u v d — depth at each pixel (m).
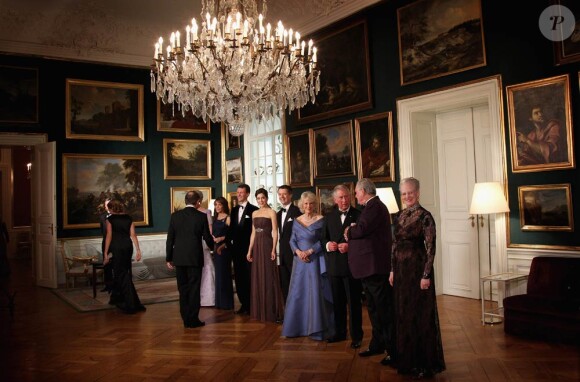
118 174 12.02
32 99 11.12
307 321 5.96
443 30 7.88
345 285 5.64
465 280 8.28
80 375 4.82
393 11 8.72
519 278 6.39
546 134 6.58
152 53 12.42
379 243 4.86
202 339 6.05
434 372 4.41
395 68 8.70
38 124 11.19
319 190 10.27
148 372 4.86
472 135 8.16
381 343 5.12
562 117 6.43
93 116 11.80
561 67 6.46
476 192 6.67
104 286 10.79
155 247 12.38
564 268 5.94
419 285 4.43
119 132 12.11
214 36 7.17
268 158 12.12
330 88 9.98
